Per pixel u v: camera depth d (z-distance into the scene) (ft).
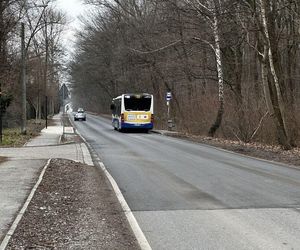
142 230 25.18
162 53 139.23
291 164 56.59
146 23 147.13
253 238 23.43
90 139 102.89
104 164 56.39
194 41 110.52
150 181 42.73
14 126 155.74
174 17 113.70
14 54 120.06
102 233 24.48
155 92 172.35
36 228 25.09
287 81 94.94
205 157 64.49
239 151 73.97
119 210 30.30
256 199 33.71
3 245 21.49
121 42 190.19
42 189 36.94
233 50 108.68
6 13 102.01
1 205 30.19
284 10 86.17
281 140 75.92
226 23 92.84
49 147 79.92
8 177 42.68
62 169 49.49
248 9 79.41
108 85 275.80
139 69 176.96
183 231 24.94
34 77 188.03
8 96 128.26
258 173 47.98
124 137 110.52
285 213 29.01
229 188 38.63
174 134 120.57
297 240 22.99
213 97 114.01
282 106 75.92
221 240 23.13
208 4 94.63
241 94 101.19
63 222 26.71
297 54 104.42
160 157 64.54
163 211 29.91
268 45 75.77
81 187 39.19
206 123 114.93
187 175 46.55
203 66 113.50
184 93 146.82
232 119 101.04
